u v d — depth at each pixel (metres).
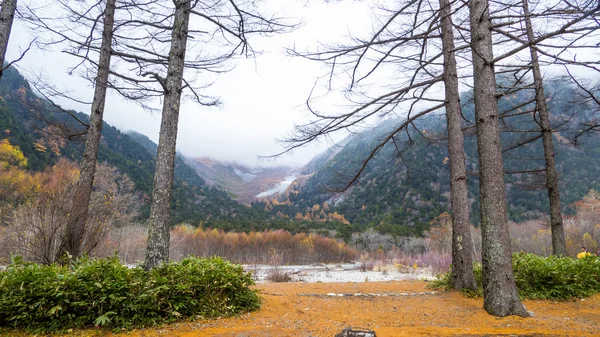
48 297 3.91
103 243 8.02
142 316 4.15
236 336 3.86
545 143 9.30
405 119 8.38
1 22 4.80
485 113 5.43
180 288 4.39
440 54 7.74
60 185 6.96
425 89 7.86
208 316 4.54
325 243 37.19
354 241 42.41
